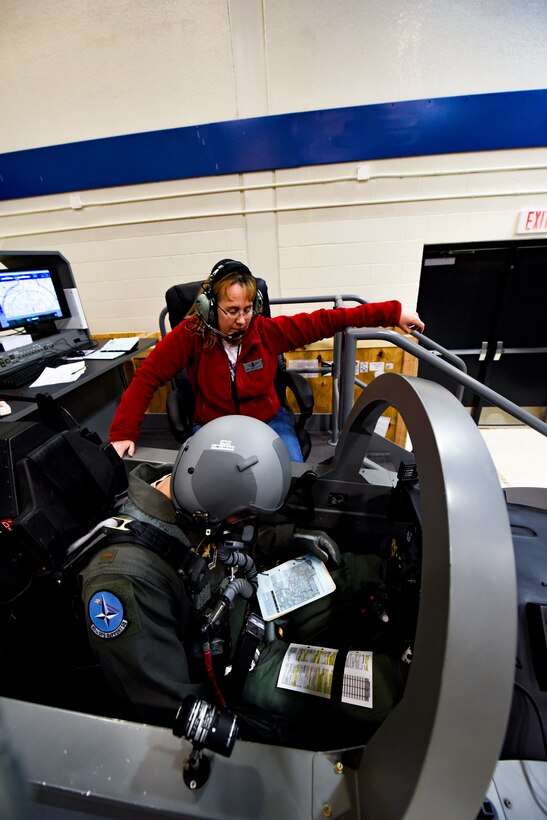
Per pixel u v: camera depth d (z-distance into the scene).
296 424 1.42
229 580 0.62
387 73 1.74
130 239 2.19
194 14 1.71
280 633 0.75
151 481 0.83
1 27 1.80
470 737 0.29
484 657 0.28
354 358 1.35
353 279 2.17
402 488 0.74
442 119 1.78
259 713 0.60
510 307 2.26
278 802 0.37
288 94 1.81
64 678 0.64
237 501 0.63
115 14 1.74
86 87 1.89
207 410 1.38
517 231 1.98
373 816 0.34
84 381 1.60
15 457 0.49
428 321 2.35
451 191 1.93
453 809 0.30
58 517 0.51
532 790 0.38
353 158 1.88
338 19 1.66
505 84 1.73
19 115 1.97
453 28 1.64
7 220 2.20
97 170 2.02
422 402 0.40
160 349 1.28
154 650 0.50
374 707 0.56
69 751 0.42
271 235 2.10
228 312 1.16
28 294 1.83
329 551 0.83
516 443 2.29
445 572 0.30
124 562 0.51
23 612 0.56
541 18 1.61
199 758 0.38
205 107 1.87
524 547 0.58
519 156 1.84
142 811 0.38
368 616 0.72
